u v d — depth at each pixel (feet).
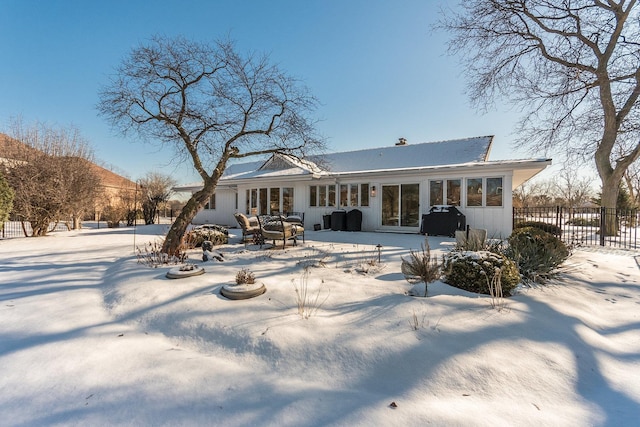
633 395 7.31
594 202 94.12
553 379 7.66
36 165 42.60
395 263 20.45
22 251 28.25
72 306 13.00
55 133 47.06
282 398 6.91
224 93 26.81
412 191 44.16
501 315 11.08
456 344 8.98
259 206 57.11
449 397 7.04
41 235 44.04
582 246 32.73
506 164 35.81
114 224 63.21
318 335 9.64
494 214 37.78
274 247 28.32
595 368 8.43
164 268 18.58
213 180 25.49
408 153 53.62
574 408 6.77
